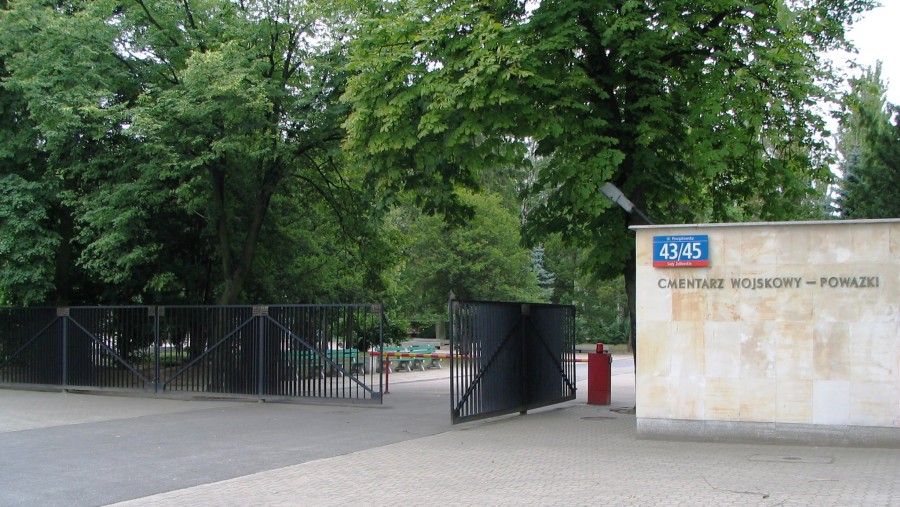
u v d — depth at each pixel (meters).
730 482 8.88
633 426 14.24
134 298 26.64
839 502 7.78
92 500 8.33
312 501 8.24
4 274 21.06
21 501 8.29
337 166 22.72
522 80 13.19
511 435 13.09
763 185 16.62
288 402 18.05
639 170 15.13
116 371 20.42
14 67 19.81
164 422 14.78
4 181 21.41
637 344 12.16
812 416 11.26
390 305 37.94
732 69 14.66
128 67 20.38
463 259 42.47
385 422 14.80
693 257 11.82
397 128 13.95
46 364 21.47
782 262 11.48
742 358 11.62
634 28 13.95
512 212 44.41
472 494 8.49
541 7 14.32
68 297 25.28
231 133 18.89
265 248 25.69
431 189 16.62
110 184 20.19
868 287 11.09
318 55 19.28
